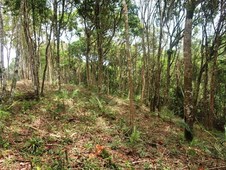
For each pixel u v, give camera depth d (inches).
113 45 983.0
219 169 276.1
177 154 304.5
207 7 502.6
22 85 732.0
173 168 256.1
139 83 956.0
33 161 217.3
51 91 637.9
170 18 571.8
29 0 522.9
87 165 220.1
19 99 457.4
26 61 992.2
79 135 308.7
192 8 354.3
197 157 307.9
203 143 379.9
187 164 276.2
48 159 229.0
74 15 765.9
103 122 389.7
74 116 397.4
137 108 612.1
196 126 580.1
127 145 297.6
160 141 346.0
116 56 1089.4
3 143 249.9
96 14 625.0
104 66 1075.3
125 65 1072.8
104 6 617.9
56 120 363.6
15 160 220.1
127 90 989.8
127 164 237.9
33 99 483.8
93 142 289.3
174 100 715.4
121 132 345.7
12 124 318.3
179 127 480.1
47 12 596.4
